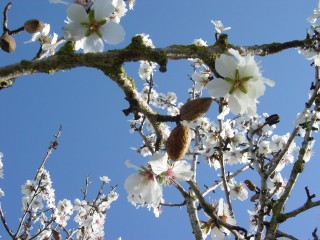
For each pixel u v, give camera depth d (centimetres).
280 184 123
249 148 120
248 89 44
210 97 44
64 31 44
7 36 54
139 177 48
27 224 146
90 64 41
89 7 46
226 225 46
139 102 44
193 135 152
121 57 42
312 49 89
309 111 108
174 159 44
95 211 184
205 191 114
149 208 142
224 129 147
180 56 45
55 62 40
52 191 180
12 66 40
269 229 68
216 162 150
